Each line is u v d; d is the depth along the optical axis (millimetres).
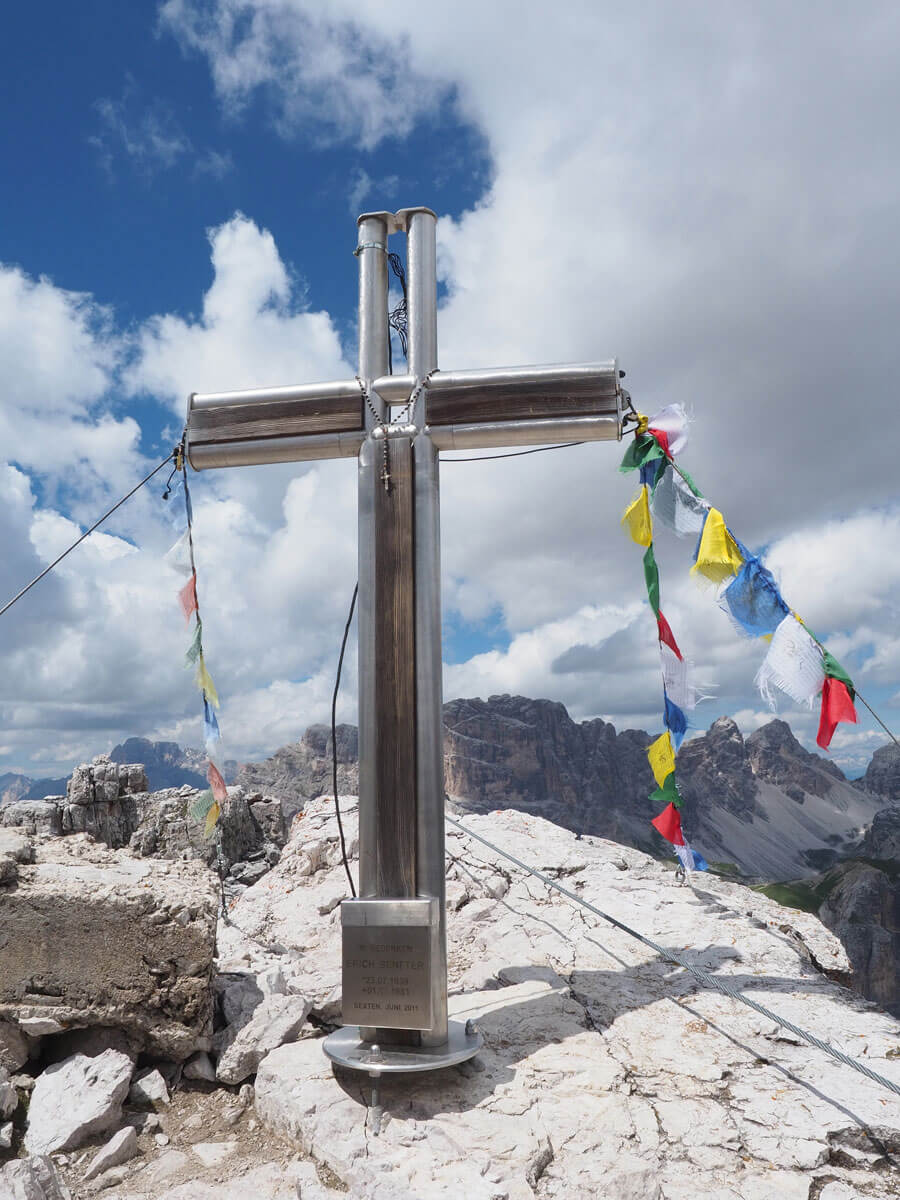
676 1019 2178
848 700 2045
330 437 2219
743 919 2799
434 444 2174
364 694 2096
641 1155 1669
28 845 2303
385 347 2268
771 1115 1785
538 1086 1877
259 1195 1614
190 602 2461
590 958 2547
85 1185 1679
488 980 2459
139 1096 1962
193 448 2301
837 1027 2119
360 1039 1976
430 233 2270
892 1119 1762
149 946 2035
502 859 3285
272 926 2871
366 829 2045
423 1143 1683
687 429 2260
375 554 2131
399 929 1947
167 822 8180
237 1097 1989
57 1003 2020
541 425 2135
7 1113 1852
